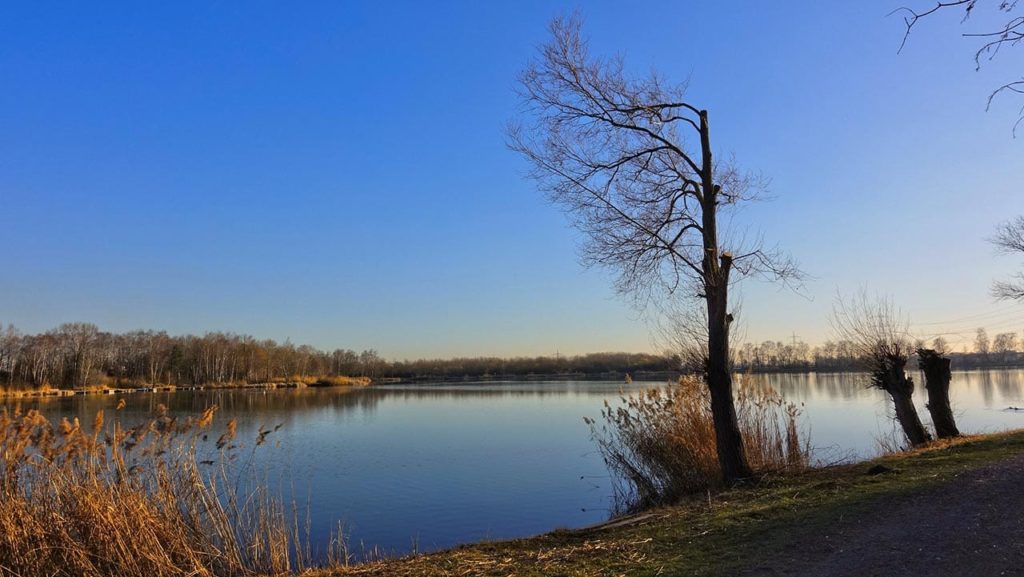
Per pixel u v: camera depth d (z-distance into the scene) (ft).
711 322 40.06
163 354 351.67
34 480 24.61
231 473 40.93
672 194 41.96
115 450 26.43
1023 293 106.73
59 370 296.51
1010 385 212.02
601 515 46.60
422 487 58.59
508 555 24.93
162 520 26.43
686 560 21.85
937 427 56.80
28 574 23.07
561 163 41.19
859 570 19.42
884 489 30.35
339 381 404.98
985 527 22.75
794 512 27.35
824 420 98.32
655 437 48.01
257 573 26.89
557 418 131.03
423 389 317.83
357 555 36.70
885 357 60.44
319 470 67.15
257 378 379.55
